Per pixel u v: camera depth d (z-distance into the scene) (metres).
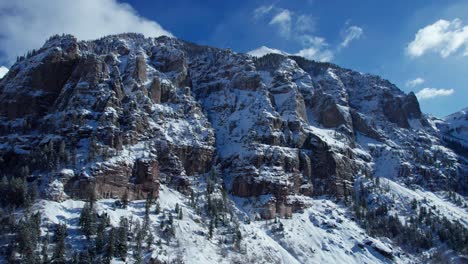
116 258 164.25
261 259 197.75
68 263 157.50
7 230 168.88
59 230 167.00
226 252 192.88
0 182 191.25
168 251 178.62
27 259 152.75
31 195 188.50
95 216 183.25
